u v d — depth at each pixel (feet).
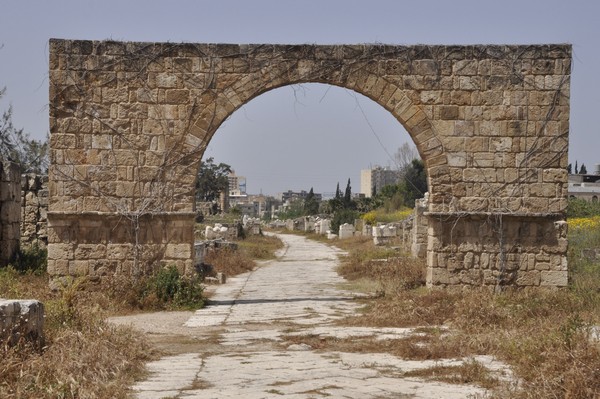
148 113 61.93
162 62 62.03
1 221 72.02
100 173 61.62
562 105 62.39
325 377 33.22
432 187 62.64
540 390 28.09
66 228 61.31
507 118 62.44
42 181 89.81
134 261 61.41
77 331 37.40
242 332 48.34
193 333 47.93
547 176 62.39
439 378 32.94
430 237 63.21
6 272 65.05
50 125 61.31
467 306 51.06
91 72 61.52
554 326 40.27
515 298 56.29
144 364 36.70
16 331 31.86
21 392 26.43
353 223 215.72
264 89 62.44
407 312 53.52
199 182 326.44
